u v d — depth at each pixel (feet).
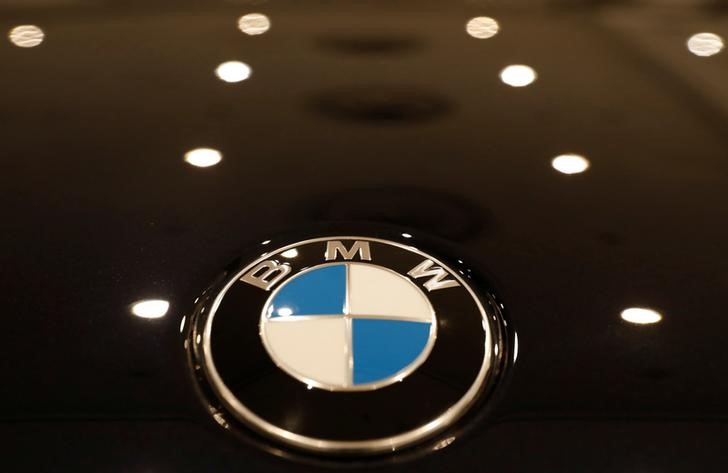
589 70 3.59
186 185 2.81
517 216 2.67
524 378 2.08
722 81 3.51
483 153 3.01
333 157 2.97
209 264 2.44
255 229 2.58
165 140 3.07
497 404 2.01
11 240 2.55
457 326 2.19
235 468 1.86
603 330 2.23
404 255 2.45
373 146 3.04
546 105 3.34
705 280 2.42
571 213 2.69
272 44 3.76
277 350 2.11
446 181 2.84
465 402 2.01
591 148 3.06
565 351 2.17
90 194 2.77
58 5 4.09
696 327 2.25
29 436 1.94
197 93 3.39
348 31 3.87
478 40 3.82
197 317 2.26
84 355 2.15
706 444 1.93
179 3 4.12
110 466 1.87
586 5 4.15
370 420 1.95
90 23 3.94
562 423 1.97
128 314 2.27
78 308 2.29
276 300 2.26
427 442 1.92
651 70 3.60
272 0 4.13
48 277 2.40
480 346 2.14
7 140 3.07
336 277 2.34
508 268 2.43
